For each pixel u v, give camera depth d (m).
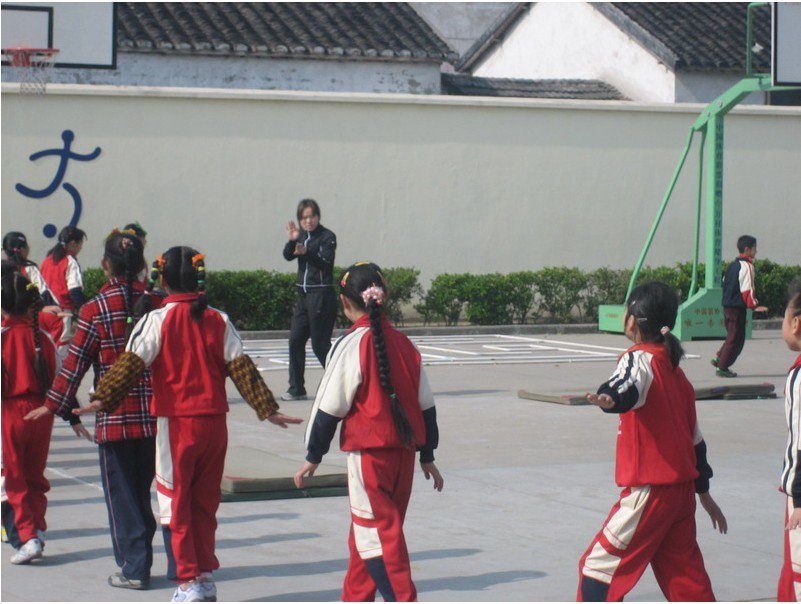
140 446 6.45
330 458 9.99
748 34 19.28
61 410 6.35
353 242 22.55
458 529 7.83
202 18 25.73
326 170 22.33
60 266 11.79
